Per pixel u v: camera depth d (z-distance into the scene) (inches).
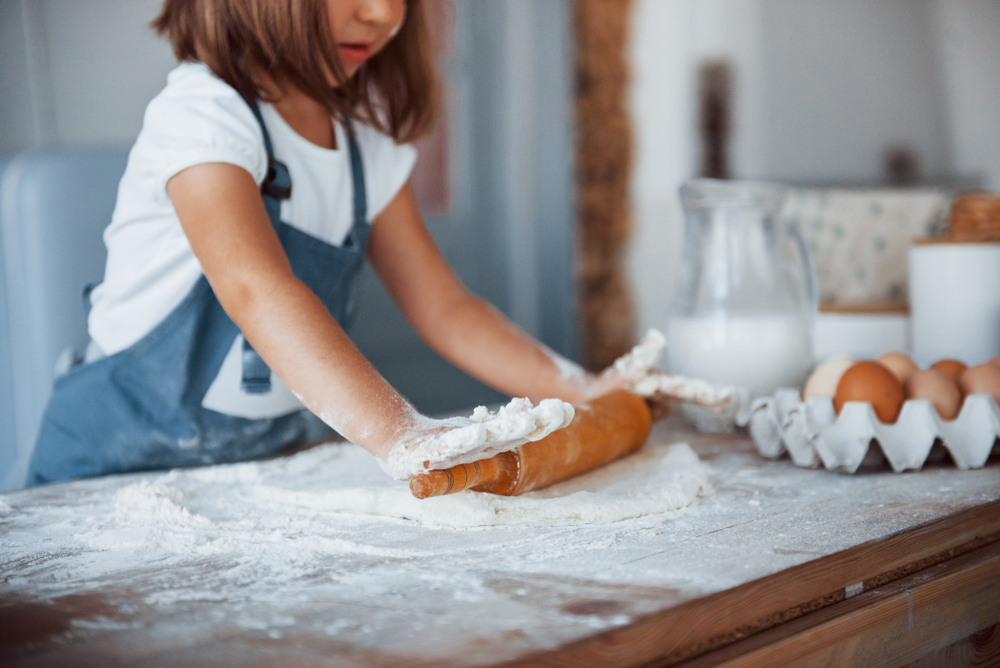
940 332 51.1
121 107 78.0
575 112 100.6
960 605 22.2
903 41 91.4
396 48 42.2
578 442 27.6
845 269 83.4
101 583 19.3
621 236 101.6
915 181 93.2
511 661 13.8
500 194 106.6
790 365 41.1
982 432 30.4
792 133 96.5
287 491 27.5
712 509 25.0
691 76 98.0
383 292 92.4
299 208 38.0
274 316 27.1
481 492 25.3
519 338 41.3
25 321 58.1
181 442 37.9
